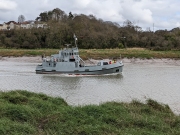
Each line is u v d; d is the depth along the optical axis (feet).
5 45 335.06
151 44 357.00
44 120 43.45
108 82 117.29
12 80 120.26
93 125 42.11
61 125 41.19
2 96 57.47
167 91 94.68
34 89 97.25
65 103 59.47
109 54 246.88
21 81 117.70
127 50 291.79
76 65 143.64
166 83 114.11
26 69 165.89
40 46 338.75
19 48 326.44
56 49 317.83
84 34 349.00
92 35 350.43
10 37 363.35
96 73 142.92
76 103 73.46
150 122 44.34
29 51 267.59
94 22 453.99
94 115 46.37
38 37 348.38
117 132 39.68
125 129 41.52
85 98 80.94
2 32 378.94
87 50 289.53
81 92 91.50
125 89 98.89
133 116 46.78
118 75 141.79
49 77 133.28
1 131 36.70
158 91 94.73
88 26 407.44
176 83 114.21
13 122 40.83
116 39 356.18
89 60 225.15
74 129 40.09
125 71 160.56
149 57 238.27
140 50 295.89
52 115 45.01
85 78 131.13
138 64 210.59
